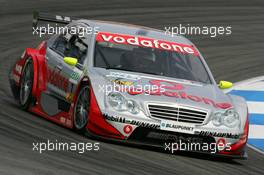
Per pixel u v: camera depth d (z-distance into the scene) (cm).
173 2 6069
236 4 6306
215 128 2425
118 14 5462
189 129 2392
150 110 2380
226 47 5091
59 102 2677
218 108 2458
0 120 2534
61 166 1956
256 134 3178
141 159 2222
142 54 2662
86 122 2441
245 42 5303
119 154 2241
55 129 2516
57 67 2752
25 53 3002
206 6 6097
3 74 3691
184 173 2116
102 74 2508
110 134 2373
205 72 2714
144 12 5634
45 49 2955
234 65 4631
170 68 2642
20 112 2806
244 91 3938
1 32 4697
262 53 5062
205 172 2194
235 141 2462
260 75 4403
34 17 3186
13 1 5459
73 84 2577
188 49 2788
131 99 2386
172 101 2405
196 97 2484
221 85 2738
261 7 6353
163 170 2105
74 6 5528
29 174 1814
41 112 2800
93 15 5341
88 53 2633
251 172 2361
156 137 2384
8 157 1972
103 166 2031
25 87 2914
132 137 2378
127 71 2572
